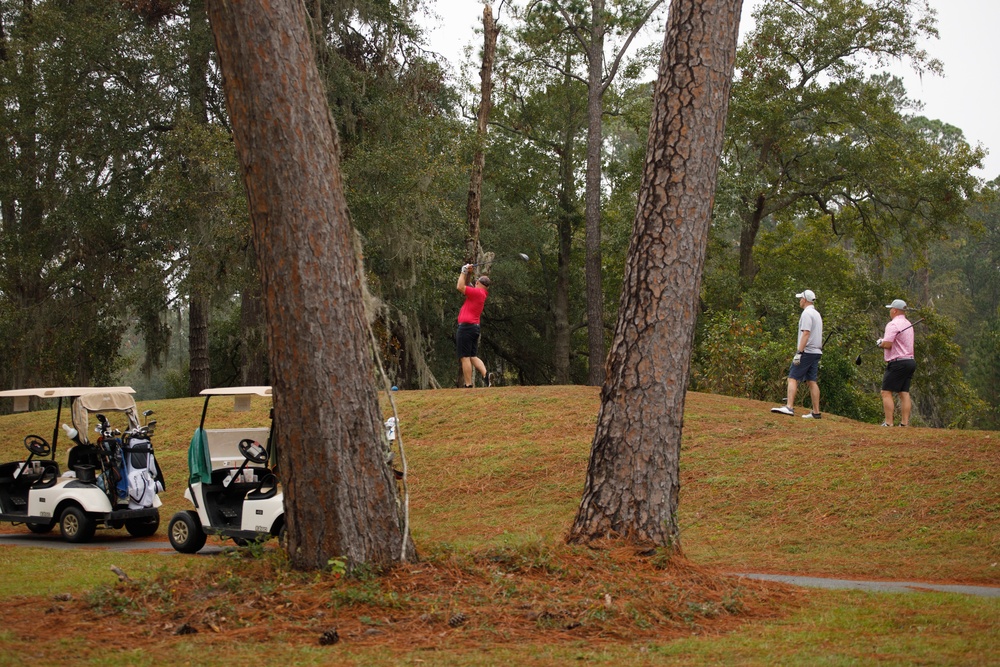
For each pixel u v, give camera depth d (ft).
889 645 16.97
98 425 40.09
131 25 81.30
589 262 101.40
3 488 40.19
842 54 99.30
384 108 82.12
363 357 21.88
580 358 139.54
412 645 16.87
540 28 100.78
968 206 102.53
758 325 67.87
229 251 75.82
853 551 30.12
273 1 21.01
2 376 87.10
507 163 118.01
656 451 24.13
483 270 71.61
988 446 36.65
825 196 106.42
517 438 46.78
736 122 98.63
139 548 35.19
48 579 25.04
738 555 30.50
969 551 29.01
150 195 76.38
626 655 16.30
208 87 83.41
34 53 81.51
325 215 21.42
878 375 87.86
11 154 85.15
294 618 18.56
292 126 21.06
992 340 161.58
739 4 25.93
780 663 15.56
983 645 17.04
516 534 33.27
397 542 21.76
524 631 17.89
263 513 29.99
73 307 84.23
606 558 22.76
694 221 24.89
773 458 39.42
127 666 15.25
